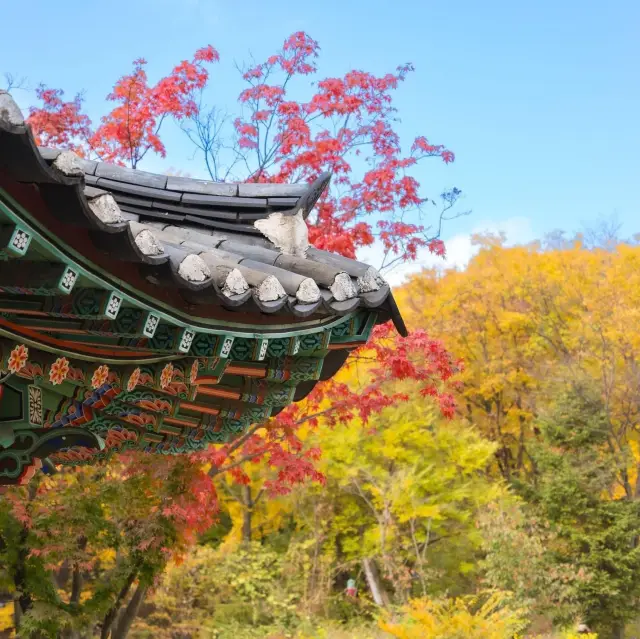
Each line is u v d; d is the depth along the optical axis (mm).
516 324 30781
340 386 11328
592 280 31031
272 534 24359
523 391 30344
